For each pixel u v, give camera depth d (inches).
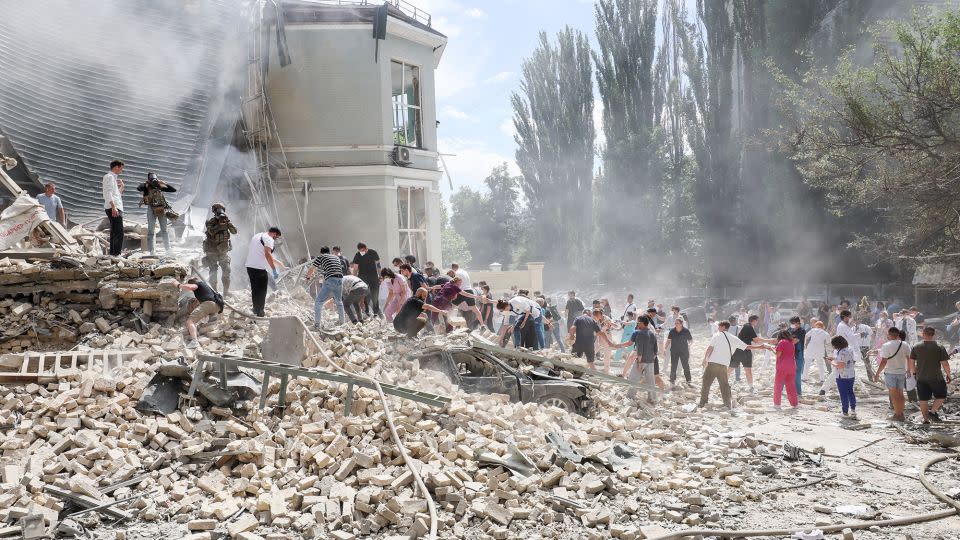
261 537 263.3
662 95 1873.8
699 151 1647.4
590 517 288.4
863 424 458.9
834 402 558.6
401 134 906.7
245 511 288.5
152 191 509.4
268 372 360.2
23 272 429.4
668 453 379.6
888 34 1257.4
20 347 408.5
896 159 771.4
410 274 586.2
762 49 1505.9
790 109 908.6
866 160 766.5
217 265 519.2
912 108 703.1
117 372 376.2
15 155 593.3
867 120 709.9
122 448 320.8
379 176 860.6
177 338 421.4
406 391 360.2
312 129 858.8
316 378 378.9
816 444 409.7
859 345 624.7
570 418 421.4
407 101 919.0
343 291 533.6
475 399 408.2
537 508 294.0
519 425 384.2
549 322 650.2
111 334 418.3
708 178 1640.0
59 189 610.5
